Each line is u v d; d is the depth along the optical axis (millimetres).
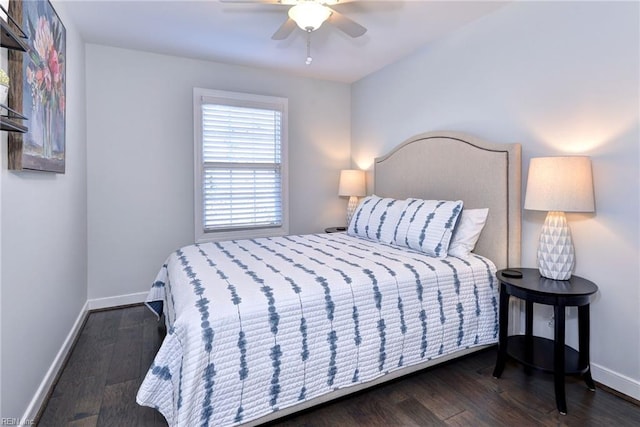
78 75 2811
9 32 1201
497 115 2559
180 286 1771
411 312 1910
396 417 1710
